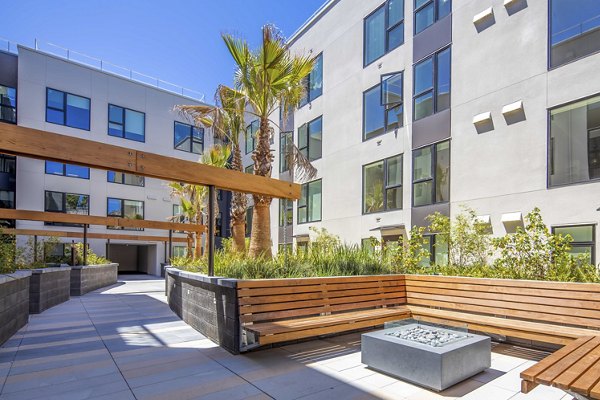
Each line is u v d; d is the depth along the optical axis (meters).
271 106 9.90
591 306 4.41
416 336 4.28
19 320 6.45
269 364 4.43
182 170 5.80
